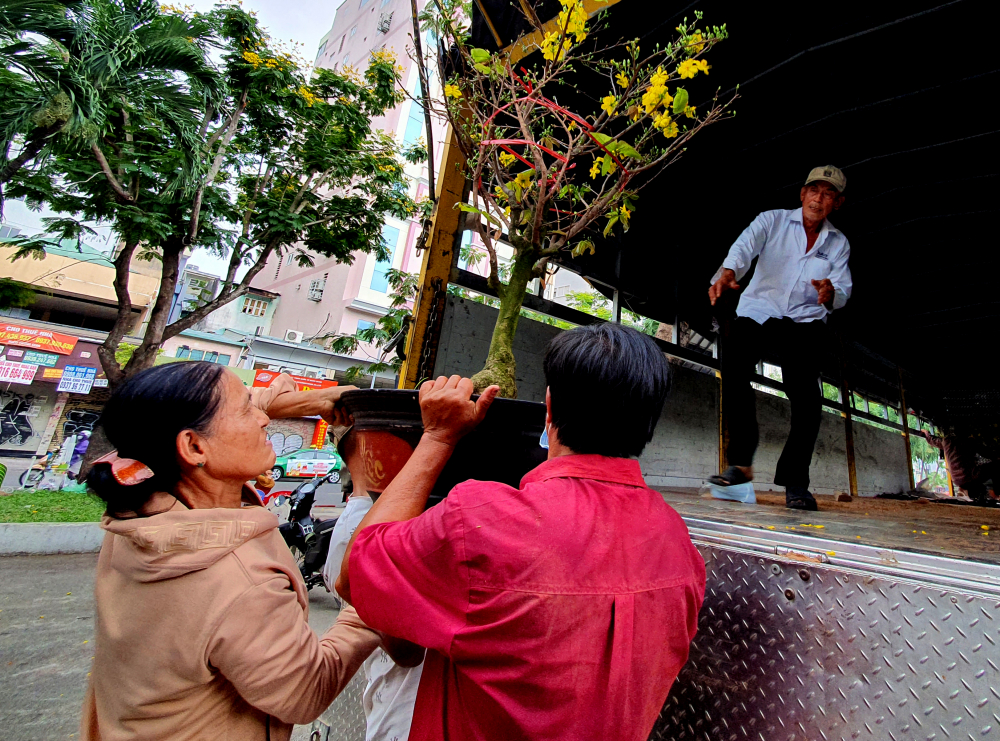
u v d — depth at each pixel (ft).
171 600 2.04
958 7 6.77
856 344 17.48
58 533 18.61
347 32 81.30
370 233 28.53
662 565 2.13
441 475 3.00
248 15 22.48
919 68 7.98
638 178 10.46
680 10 7.22
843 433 16.62
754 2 7.09
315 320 56.90
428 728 2.09
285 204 25.80
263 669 2.02
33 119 14.58
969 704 2.28
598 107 8.79
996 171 10.09
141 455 2.23
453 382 2.66
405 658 2.55
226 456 2.34
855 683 2.60
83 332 37.45
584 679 1.78
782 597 2.94
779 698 2.83
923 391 22.89
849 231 12.71
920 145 9.54
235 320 57.47
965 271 14.43
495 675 1.84
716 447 13.55
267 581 2.17
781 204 11.71
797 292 7.87
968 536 4.01
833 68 8.12
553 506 2.05
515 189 4.19
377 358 53.57
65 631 11.50
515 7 6.69
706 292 13.53
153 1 17.26
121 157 19.25
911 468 19.80
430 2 4.64
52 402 35.81
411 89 52.03
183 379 2.30
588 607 1.85
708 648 3.17
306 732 8.50
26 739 7.52
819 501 10.48
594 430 2.25
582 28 4.33
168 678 2.03
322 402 3.38
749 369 8.09
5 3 13.44
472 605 1.90
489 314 8.43
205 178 20.48
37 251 23.12
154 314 21.47
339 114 26.27
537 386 9.42
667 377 2.30
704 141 10.06
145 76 17.42
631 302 11.78
